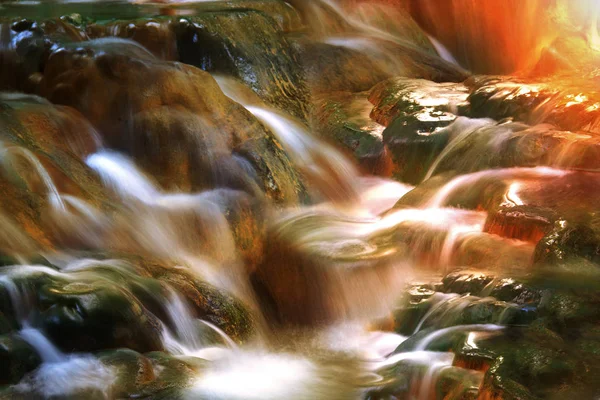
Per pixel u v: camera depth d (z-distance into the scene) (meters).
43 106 12.66
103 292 8.80
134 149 12.78
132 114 12.83
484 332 9.17
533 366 8.32
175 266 11.04
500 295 9.89
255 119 13.75
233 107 13.64
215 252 12.00
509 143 13.49
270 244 12.56
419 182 14.78
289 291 12.12
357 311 11.49
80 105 13.00
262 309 12.16
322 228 12.66
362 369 9.83
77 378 8.12
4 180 10.33
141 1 18.70
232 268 12.14
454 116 15.12
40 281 8.82
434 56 19.69
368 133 15.62
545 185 12.20
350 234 12.56
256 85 16.22
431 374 8.76
